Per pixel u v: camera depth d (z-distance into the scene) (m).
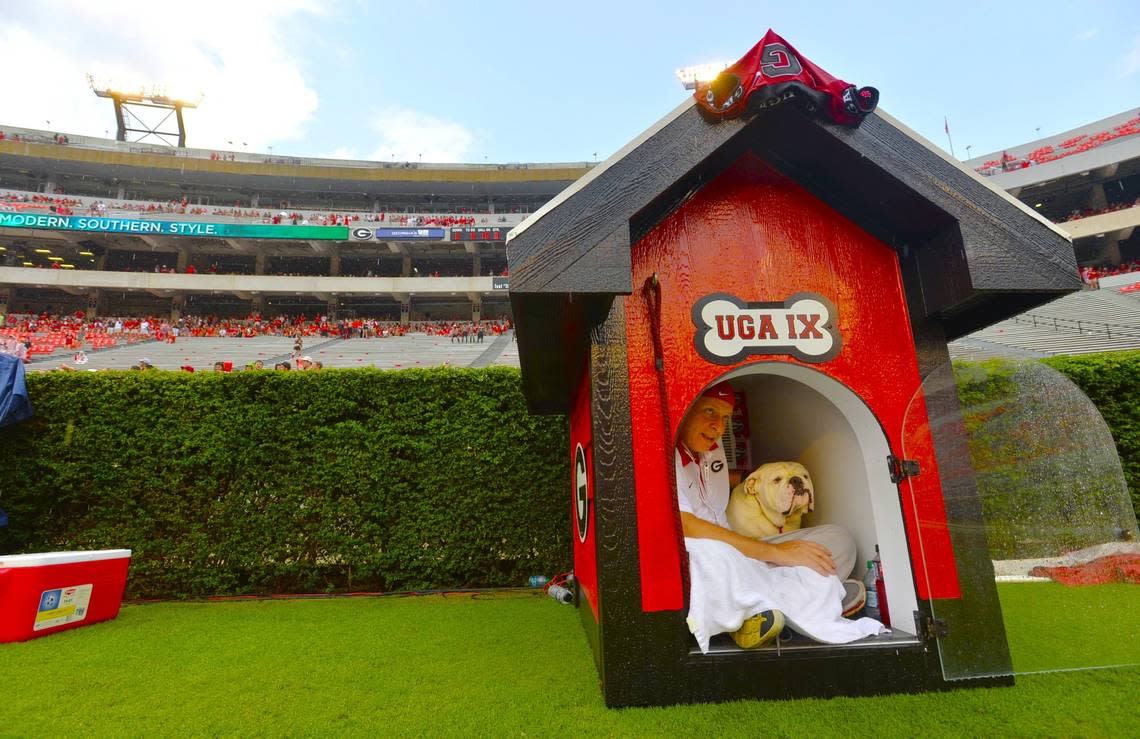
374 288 42.12
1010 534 2.88
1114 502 2.72
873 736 2.45
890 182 3.08
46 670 3.44
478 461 6.03
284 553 5.78
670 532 2.94
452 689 3.08
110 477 5.65
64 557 4.35
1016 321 26.56
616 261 2.80
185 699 3.00
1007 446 2.95
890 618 3.19
